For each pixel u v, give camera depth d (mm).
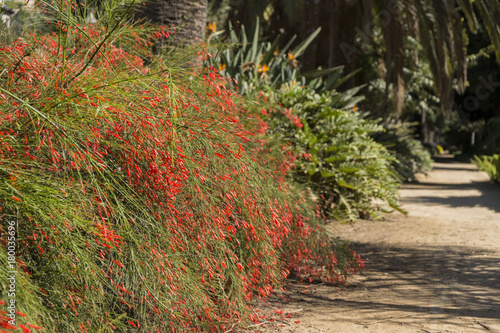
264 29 17672
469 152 34125
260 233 3045
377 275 4984
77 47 2865
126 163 2371
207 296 2744
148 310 2562
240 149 2713
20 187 1967
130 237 2311
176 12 5383
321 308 3902
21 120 2113
